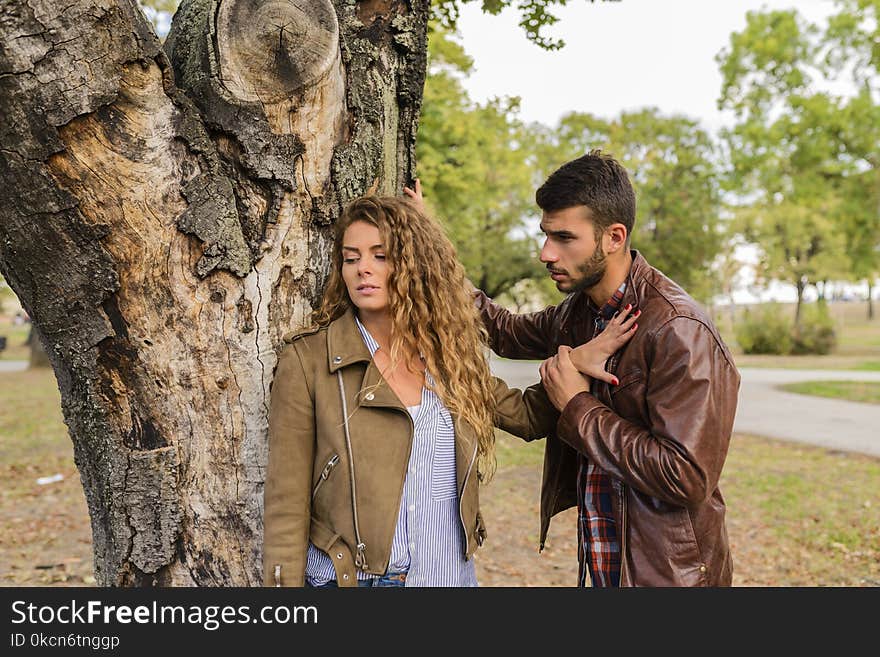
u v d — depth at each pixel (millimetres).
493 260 24609
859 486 7324
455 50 9430
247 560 2023
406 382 1972
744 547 5746
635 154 29406
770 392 14781
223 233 1935
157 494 1950
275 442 1870
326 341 1918
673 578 1976
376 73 2240
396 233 1948
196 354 1956
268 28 1932
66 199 1778
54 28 1695
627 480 1903
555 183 2018
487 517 6625
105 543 2066
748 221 30750
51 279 1854
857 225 23516
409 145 2443
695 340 1914
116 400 1940
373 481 1840
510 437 10898
